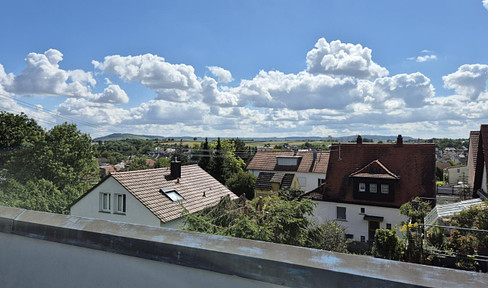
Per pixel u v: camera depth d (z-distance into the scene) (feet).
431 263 29.45
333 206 77.15
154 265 5.09
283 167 130.11
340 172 82.48
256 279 4.30
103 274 5.58
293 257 4.22
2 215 6.77
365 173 76.43
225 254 4.50
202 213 37.99
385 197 73.31
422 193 73.05
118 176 61.31
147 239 5.14
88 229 5.74
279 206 31.94
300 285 4.03
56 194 72.49
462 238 28.73
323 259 4.10
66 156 114.73
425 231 32.89
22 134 121.80
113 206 61.36
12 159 106.01
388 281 3.61
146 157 196.34
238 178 122.11
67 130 121.60
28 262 6.44
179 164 70.74
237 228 26.99
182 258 4.83
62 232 5.97
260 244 4.65
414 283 3.53
